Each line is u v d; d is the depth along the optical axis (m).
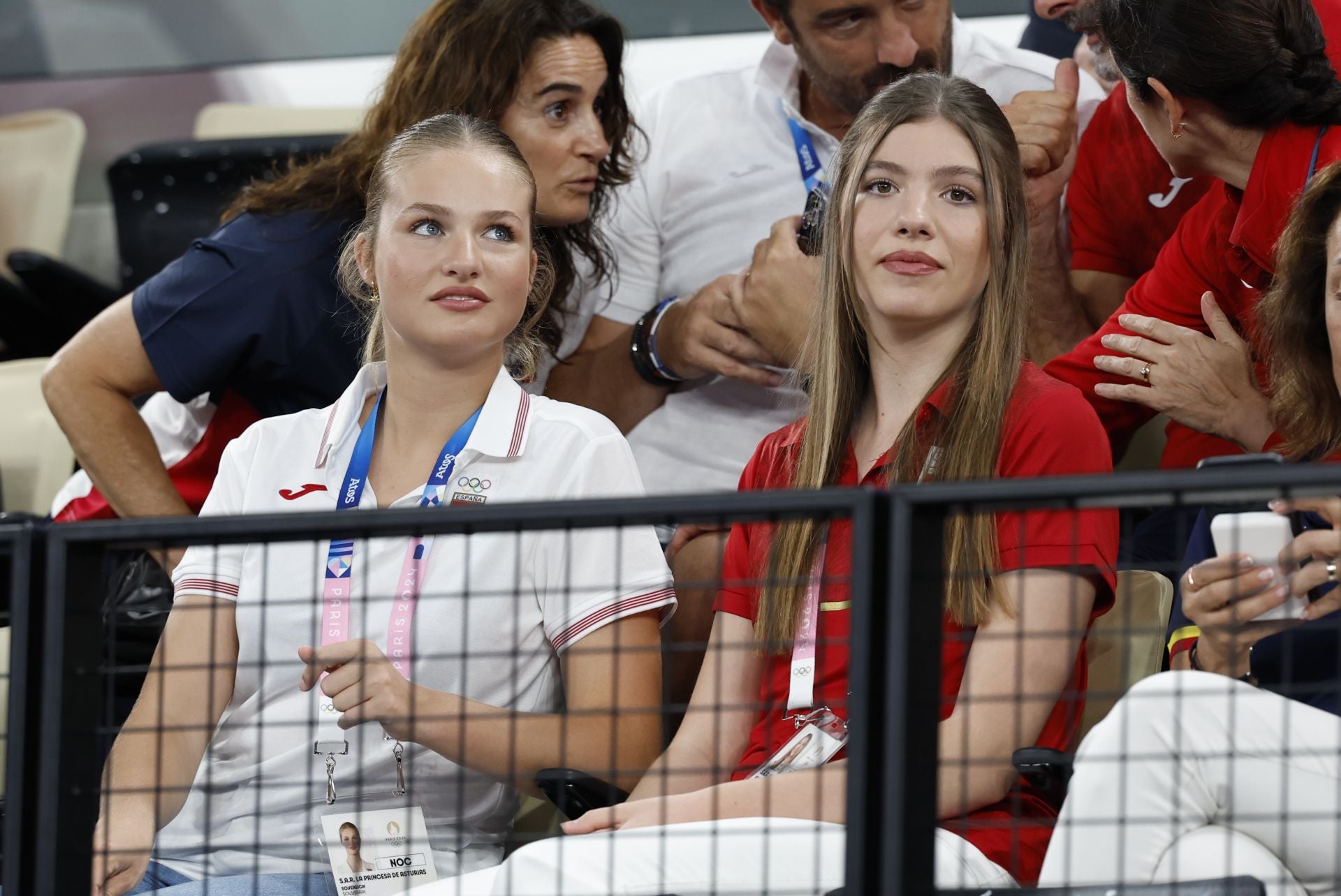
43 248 16.16
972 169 7.60
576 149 10.52
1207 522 7.54
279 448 8.06
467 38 10.35
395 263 7.84
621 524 4.85
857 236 7.74
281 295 10.08
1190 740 5.74
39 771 5.20
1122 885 5.18
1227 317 9.53
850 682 4.74
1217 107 8.81
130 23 16.03
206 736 7.67
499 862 7.45
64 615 5.17
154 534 5.14
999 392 7.43
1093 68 11.75
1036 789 6.80
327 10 15.52
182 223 13.96
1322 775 5.67
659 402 11.27
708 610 9.28
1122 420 9.68
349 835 6.95
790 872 6.23
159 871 7.44
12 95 16.81
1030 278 10.55
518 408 7.95
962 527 6.96
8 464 13.20
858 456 7.85
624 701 7.45
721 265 11.52
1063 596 6.89
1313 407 7.75
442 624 7.48
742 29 13.66
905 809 4.62
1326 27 9.72
